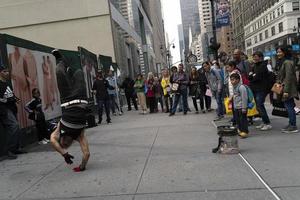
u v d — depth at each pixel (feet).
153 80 62.90
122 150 31.19
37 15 88.17
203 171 23.13
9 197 21.07
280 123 38.04
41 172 26.07
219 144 27.45
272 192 18.86
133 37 132.67
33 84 41.27
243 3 421.59
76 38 87.76
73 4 87.45
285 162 23.91
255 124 38.58
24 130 37.52
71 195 20.56
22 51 39.19
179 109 59.88
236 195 18.78
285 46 32.68
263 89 34.55
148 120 50.90
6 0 88.53
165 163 25.64
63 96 25.14
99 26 87.10
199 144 31.09
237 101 32.42
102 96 51.67
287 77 32.04
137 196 19.62
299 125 35.81
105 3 86.69
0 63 34.09
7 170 27.37
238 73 32.96
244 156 25.99
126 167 25.41
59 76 24.99
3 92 31.35
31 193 21.49
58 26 88.12
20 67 38.34
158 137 36.04
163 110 62.95
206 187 20.21
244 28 424.05
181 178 22.06
